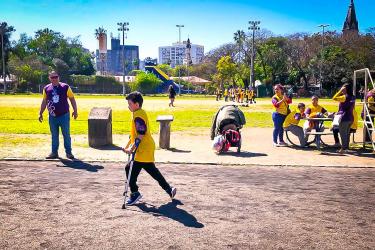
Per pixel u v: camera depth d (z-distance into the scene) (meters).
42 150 11.19
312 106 12.91
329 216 5.85
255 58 88.25
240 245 4.70
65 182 7.61
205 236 4.96
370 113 12.65
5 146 11.80
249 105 41.34
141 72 92.94
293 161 10.25
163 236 4.94
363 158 10.83
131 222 5.43
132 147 6.04
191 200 6.54
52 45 125.62
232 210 6.04
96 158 10.05
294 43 87.50
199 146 12.73
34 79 87.25
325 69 81.50
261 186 7.58
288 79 85.44
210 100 54.31
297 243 4.80
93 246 4.60
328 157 10.92
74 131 15.90
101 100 48.28
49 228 5.18
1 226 5.23
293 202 6.54
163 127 12.09
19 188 7.14
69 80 94.81
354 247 4.71
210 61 116.81
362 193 7.20
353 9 122.06
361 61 80.19
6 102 39.47
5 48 102.44
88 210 5.93
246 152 11.66
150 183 7.62
